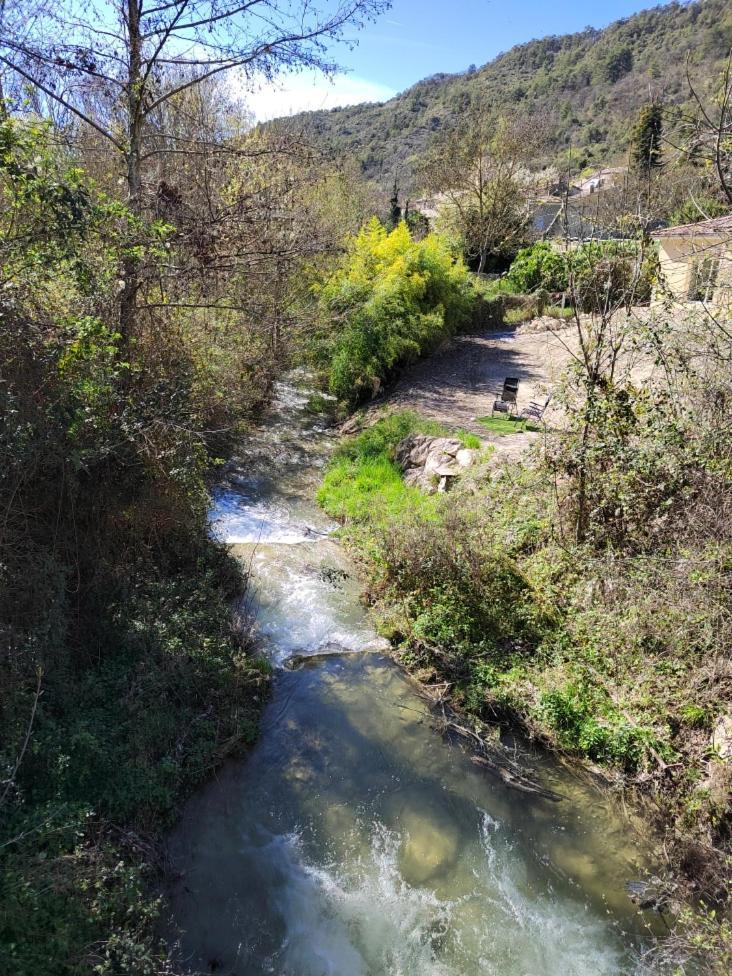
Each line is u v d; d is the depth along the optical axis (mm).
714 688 5699
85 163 8305
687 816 5113
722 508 6309
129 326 7066
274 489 11164
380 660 7211
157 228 5875
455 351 18672
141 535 6871
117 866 4023
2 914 3326
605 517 7320
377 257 16984
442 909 4582
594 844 5133
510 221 28906
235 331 11445
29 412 4852
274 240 9266
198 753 5457
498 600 7320
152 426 6367
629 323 7273
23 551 5062
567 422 8531
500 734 6250
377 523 9133
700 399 7004
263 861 4848
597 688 6219
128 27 6941
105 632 5902
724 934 4055
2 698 4438
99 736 4957
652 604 6234
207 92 13078
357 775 5699
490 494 8547
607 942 4387
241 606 7688
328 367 15781
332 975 4129
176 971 3939
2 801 3766
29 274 4902
